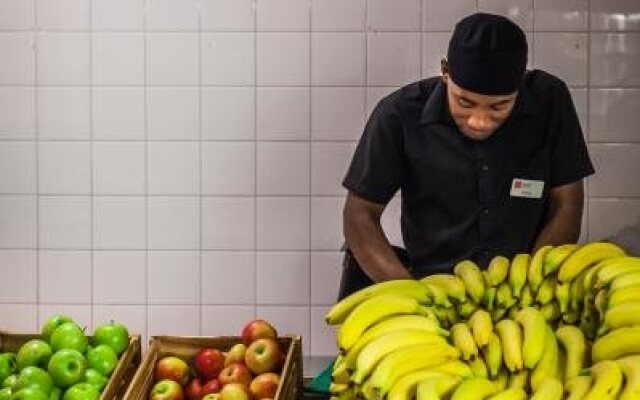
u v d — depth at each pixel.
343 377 1.48
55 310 3.36
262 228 3.31
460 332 1.51
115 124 3.28
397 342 1.43
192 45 3.25
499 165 2.33
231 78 3.26
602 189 3.26
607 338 1.46
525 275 1.66
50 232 3.32
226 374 2.12
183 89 3.27
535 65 3.23
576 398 1.32
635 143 3.24
